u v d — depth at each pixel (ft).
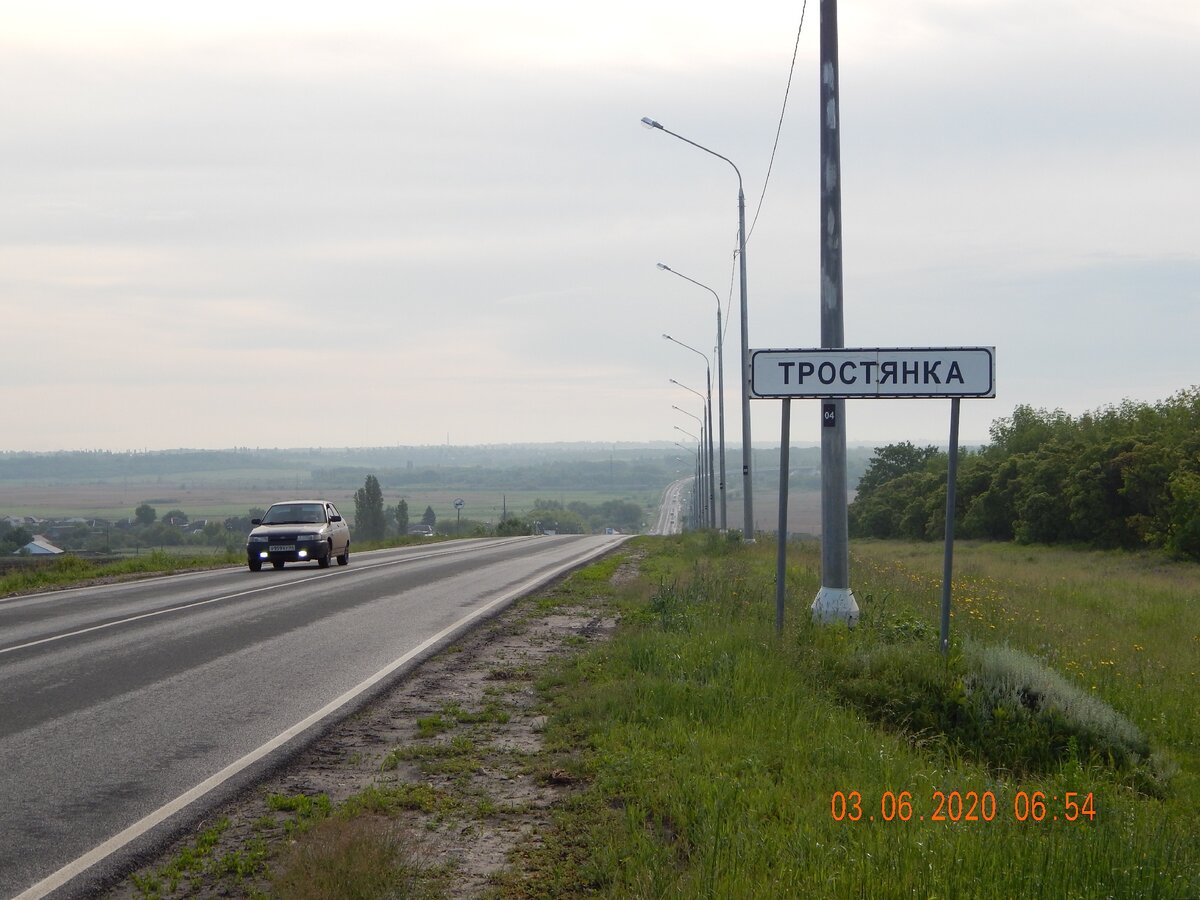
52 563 94.58
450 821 21.13
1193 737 33.63
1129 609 66.90
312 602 62.90
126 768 25.18
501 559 113.19
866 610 46.70
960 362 38.11
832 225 43.01
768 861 17.85
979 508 227.40
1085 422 233.96
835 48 43.34
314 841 17.90
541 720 30.27
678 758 24.21
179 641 46.16
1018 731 30.01
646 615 51.11
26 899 17.33
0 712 31.40
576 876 18.06
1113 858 18.95
